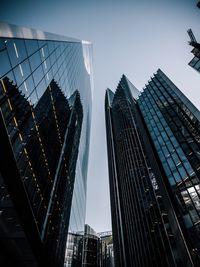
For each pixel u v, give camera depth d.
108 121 149.62
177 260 38.69
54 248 36.06
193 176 37.97
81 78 86.75
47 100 34.62
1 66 17.42
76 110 69.12
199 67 51.66
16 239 22.31
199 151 40.53
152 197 58.94
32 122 27.12
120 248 75.44
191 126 47.94
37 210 27.23
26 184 24.00
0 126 15.41
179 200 37.88
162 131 56.03
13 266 25.08
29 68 24.62
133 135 92.31
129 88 115.19
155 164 50.91
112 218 97.88
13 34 19.88
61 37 44.31
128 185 79.75
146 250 53.19
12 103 20.17
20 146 22.80
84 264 85.81
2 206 19.39
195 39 57.56
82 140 99.69
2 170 17.25
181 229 35.41
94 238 99.94
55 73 39.06
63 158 48.59
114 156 112.94
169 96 65.19
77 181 79.44
